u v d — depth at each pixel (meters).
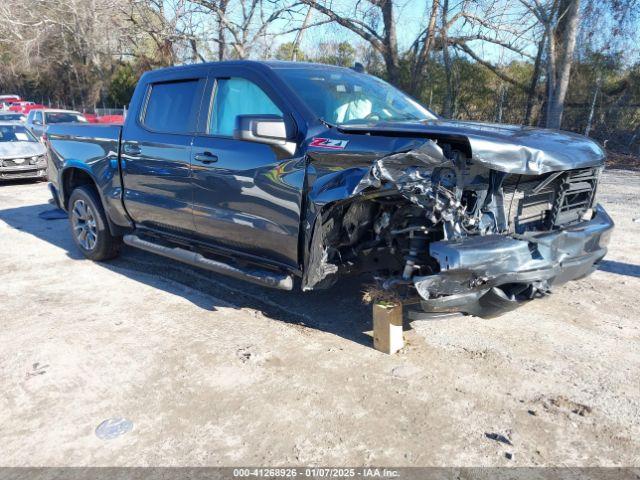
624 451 2.70
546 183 3.31
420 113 4.54
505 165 3.04
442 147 3.16
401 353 3.74
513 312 4.45
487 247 3.04
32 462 2.67
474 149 2.98
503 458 2.65
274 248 3.87
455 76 20.73
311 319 4.36
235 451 2.74
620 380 3.37
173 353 3.79
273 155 3.75
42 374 3.50
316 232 3.48
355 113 4.05
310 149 3.54
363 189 3.18
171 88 4.80
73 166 5.72
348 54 22.88
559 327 4.15
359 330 4.14
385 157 3.10
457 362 3.61
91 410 3.11
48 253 6.38
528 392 3.23
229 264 4.38
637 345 3.85
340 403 3.14
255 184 3.85
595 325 4.18
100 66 35.88
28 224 7.95
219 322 4.32
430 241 3.34
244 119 3.53
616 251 6.17
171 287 5.17
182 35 20.66
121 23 25.45
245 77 4.18
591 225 3.61
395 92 4.77
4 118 17.69
